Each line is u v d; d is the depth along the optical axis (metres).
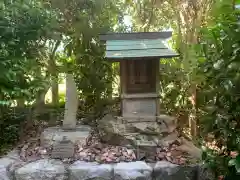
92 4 3.41
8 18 2.56
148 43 2.73
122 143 2.53
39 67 3.13
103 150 2.49
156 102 2.68
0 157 2.49
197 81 2.71
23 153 2.54
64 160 2.39
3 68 2.43
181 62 3.19
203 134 2.56
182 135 2.86
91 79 3.42
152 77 2.66
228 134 1.85
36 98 3.13
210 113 2.05
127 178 2.22
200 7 2.92
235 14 1.83
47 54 3.34
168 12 3.57
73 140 2.57
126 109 2.68
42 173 2.26
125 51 2.53
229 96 1.86
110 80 3.55
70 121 2.79
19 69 2.55
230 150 1.95
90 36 3.44
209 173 2.17
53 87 3.59
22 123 2.99
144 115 2.67
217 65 1.82
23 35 2.71
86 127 2.90
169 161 2.35
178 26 3.30
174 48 3.46
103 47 3.40
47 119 3.28
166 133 2.64
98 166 2.28
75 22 3.44
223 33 1.83
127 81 2.67
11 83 2.51
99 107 3.40
